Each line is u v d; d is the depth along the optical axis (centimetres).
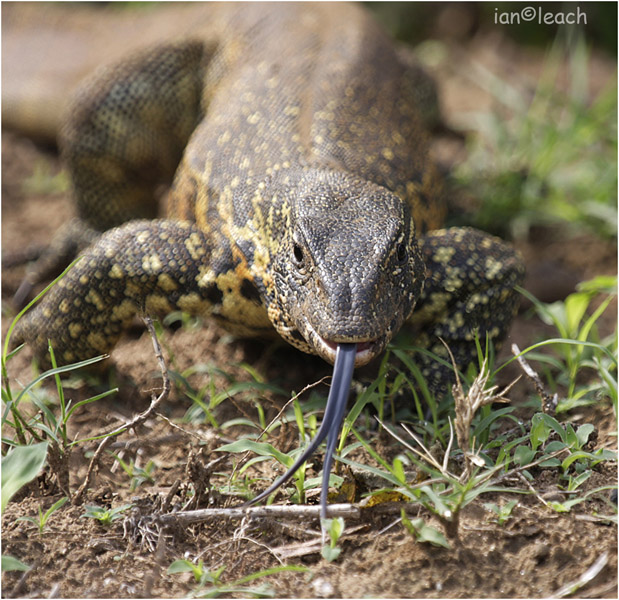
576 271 1400
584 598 698
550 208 1476
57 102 1744
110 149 1329
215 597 702
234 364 1044
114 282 1023
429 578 719
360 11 1472
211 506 807
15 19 1905
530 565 731
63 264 1384
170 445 936
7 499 708
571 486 806
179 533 770
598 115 1611
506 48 2330
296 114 1142
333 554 703
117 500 840
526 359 1122
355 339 777
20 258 1433
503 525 765
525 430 909
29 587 721
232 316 1015
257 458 823
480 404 764
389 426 927
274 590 709
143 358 1152
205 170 1109
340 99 1177
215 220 1030
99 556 753
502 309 1034
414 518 777
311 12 1394
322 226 861
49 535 774
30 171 1781
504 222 1468
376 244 847
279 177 998
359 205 901
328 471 704
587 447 893
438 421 934
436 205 1181
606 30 2291
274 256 931
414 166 1141
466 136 1777
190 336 1190
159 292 1020
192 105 1387
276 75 1244
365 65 1270
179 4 1969
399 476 734
